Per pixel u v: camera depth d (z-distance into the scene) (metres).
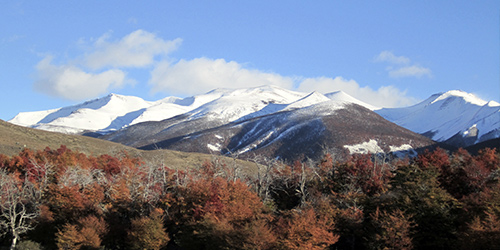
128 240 62.53
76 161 91.12
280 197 78.69
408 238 48.88
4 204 64.19
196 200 65.81
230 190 65.88
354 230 55.78
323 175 80.06
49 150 104.75
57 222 67.62
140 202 69.38
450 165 66.88
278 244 51.50
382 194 61.41
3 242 64.62
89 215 65.25
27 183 70.69
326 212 57.97
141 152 142.75
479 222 46.59
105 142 151.12
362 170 74.25
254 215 62.06
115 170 92.50
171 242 66.44
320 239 51.00
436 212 52.62
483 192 54.84
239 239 54.00
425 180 57.56
